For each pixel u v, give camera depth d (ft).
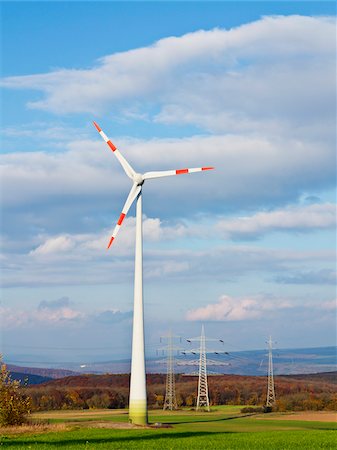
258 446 152.35
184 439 169.17
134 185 231.71
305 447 150.61
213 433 190.19
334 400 383.65
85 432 190.80
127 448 145.79
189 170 229.45
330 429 212.84
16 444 155.53
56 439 169.48
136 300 224.74
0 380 214.90
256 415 293.64
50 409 381.81
